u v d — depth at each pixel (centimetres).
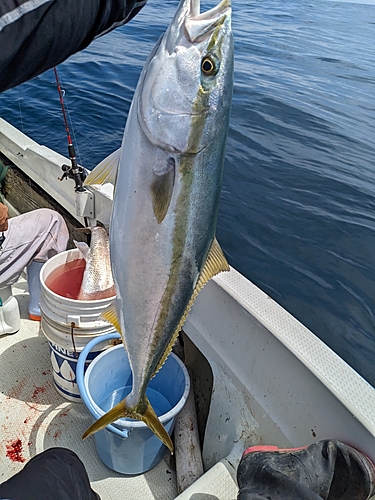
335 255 427
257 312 177
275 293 381
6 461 192
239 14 1950
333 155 624
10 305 252
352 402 143
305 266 412
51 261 228
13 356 246
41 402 221
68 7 75
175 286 119
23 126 613
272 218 471
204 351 199
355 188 537
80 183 268
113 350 202
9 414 213
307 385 155
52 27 75
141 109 107
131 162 110
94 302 197
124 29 1153
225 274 200
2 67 73
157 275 118
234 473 169
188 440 197
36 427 208
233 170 559
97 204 274
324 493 137
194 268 120
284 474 133
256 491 134
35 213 247
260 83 928
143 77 108
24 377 234
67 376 213
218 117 108
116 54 952
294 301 374
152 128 106
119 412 139
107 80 805
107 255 225
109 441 179
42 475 130
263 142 645
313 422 153
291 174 559
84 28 80
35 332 264
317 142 664
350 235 454
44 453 142
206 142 108
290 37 1524
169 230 113
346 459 136
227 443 183
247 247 430
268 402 169
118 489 185
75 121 640
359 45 1539
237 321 184
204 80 104
